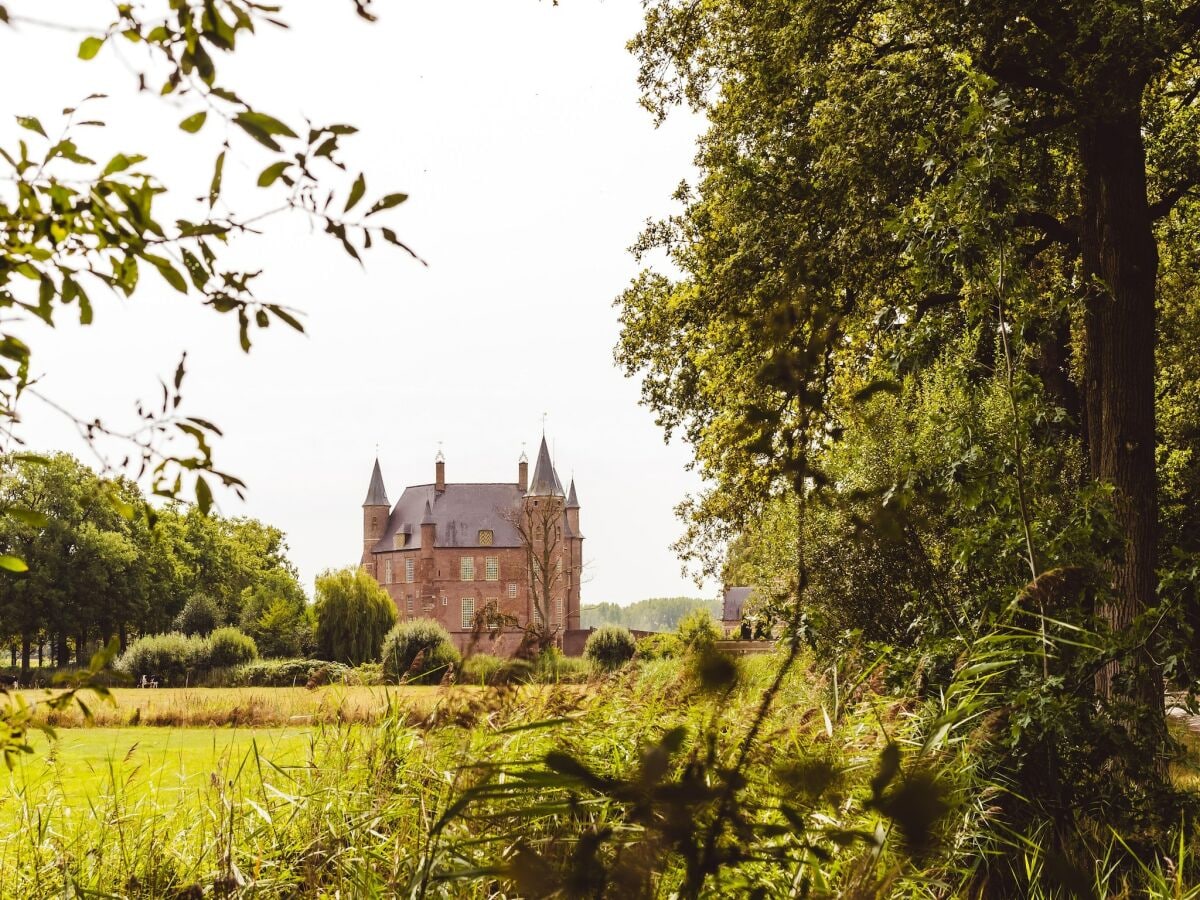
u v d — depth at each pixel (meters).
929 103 12.01
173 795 5.23
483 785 1.37
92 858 4.26
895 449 9.02
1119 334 10.53
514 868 1.15
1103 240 10.83
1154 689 5.26
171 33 1.81
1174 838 4.30
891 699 4.88
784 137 14.25
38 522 2.17
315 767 4.62
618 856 1.18
